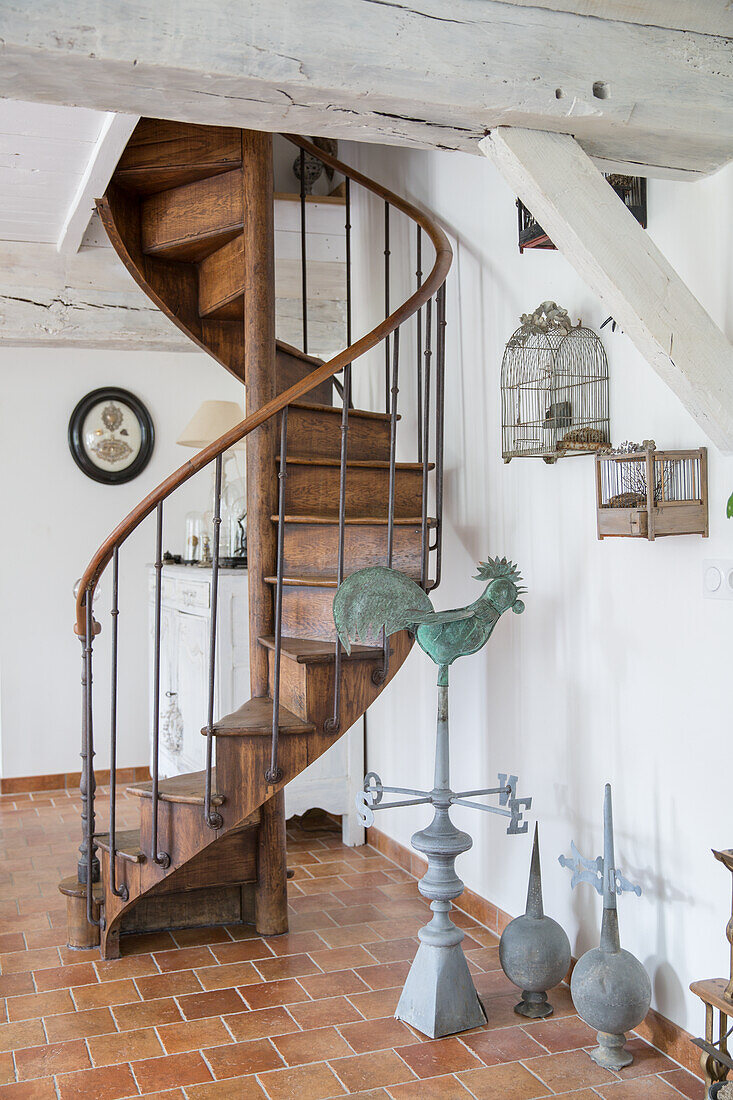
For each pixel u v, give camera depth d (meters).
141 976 3.68
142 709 6.62
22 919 4.24
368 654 3.58
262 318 4.05
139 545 6.59
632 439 3.19
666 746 3.11
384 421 4.39
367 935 4.05
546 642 3.71
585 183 2.59
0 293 5.02
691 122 2.62
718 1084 2.68
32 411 6.38
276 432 4.07
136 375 6.61
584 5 2.51
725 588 2.83
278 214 5.28
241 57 2.22
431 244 4.56
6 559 6.34
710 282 2.88
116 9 2.12
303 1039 3.20
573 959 3.57
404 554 3.90
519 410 3.77
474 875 4.27
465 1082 2.94
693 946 3.00
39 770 6.42
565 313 3.38
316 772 5.21
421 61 2.36
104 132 3.59
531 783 3.83
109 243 5.13
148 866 3.66
